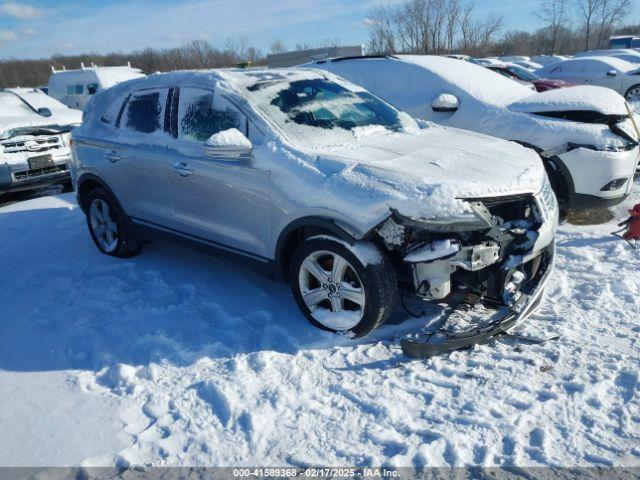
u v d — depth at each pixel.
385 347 3.28
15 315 4.00
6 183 7.32
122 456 2.51
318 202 3.22
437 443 2.44
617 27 47.88
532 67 23.89
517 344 3.22
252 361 3.17
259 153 3.56
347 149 3.60
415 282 3.13
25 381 3.16
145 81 4.63
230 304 3.93
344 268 3.27
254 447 2.53
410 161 3.36
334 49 18.73
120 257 5.11
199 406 2.83
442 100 5.71
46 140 7.71
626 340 3.17
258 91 3.96
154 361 3.24
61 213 6.83
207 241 4.13
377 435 2.54
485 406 2.68
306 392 2.89
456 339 3.11
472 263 2.99
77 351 3.44
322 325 3.45
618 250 4.50
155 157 4.28
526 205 3.39
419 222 2.89
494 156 3.58
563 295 3.80
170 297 4.11
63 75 18.33
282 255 3.59
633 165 4.95
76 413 2.84
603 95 5.18
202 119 4.05
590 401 2.66
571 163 4.92
